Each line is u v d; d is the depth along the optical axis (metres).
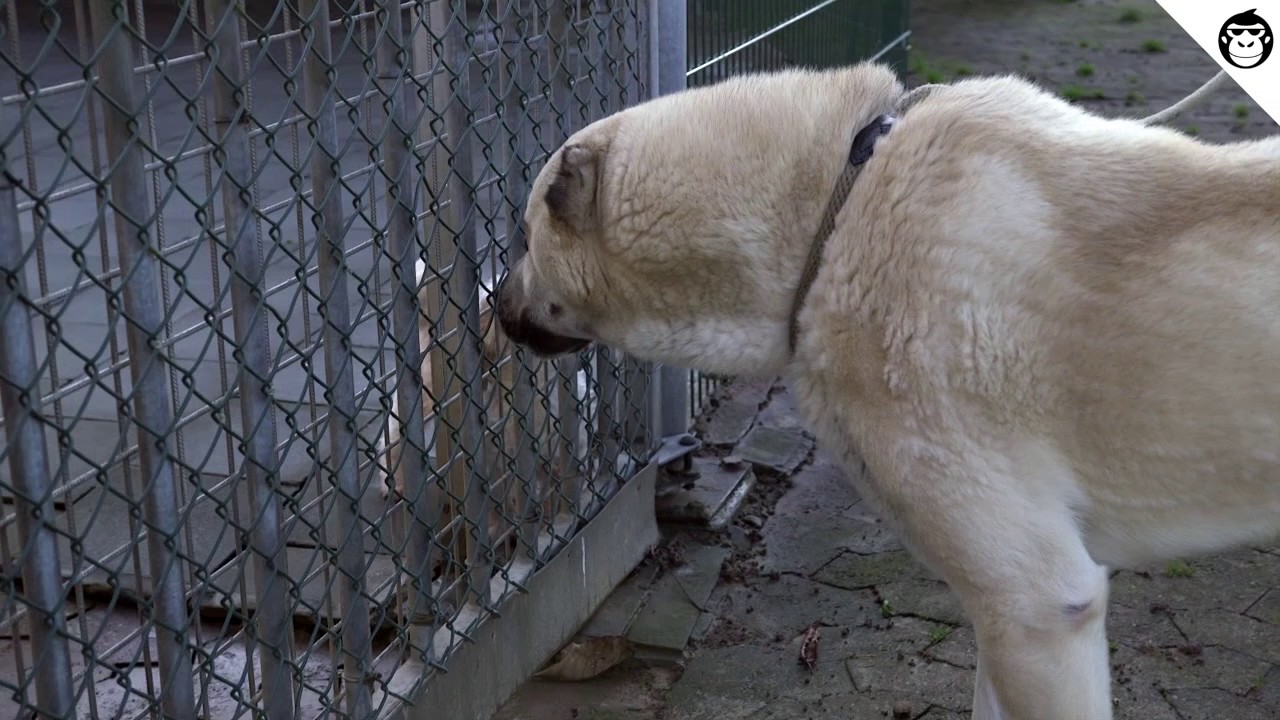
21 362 1.68
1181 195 2.17
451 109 2.66
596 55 3.32
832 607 3.49
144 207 1.85
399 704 2.60
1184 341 2.14
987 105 2.29
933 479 2.27
